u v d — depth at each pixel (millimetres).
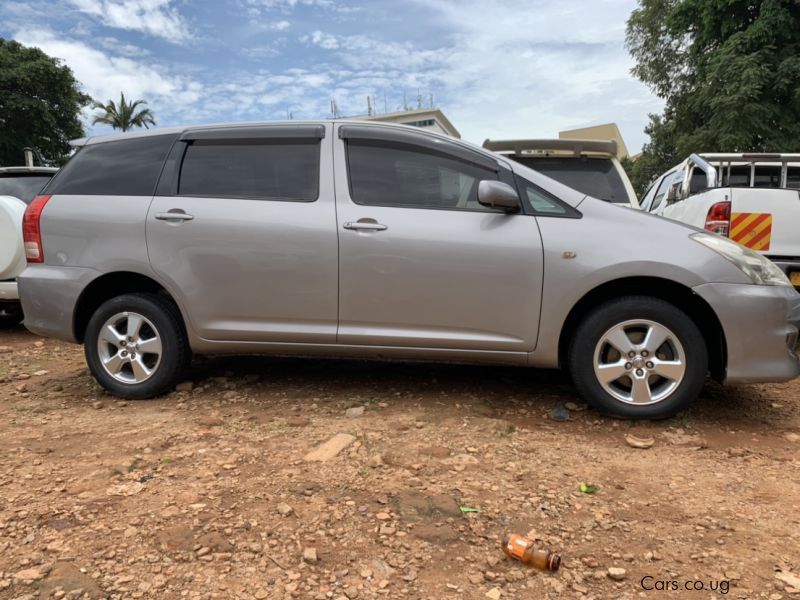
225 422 3553
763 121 14664
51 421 3625
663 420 3543
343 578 2057
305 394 4078
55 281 3945
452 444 3191
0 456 3062
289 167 3854
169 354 3939
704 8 16047
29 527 2350
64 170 4172
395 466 2916
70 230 3953
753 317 3287
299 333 3760
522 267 3490
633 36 22719
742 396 4066
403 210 3662
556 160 6219
